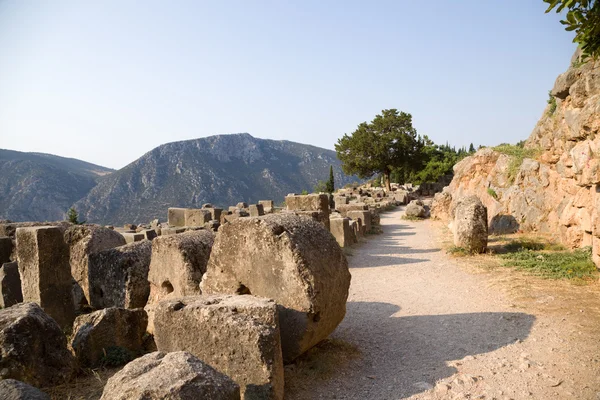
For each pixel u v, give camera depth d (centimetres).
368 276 1140
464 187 2280
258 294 549
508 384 486
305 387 493
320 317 525
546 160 1662
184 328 477
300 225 571
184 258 693
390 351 604
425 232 2111
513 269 1056
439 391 478
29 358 489
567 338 603
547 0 540
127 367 368
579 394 456
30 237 725
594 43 589
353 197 4397
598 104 953
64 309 751
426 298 878
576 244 1233
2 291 878
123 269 786
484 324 688
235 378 441
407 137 5150
